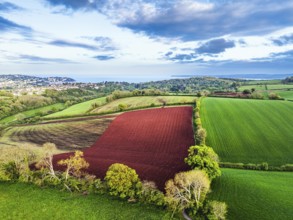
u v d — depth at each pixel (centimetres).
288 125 7188
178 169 5072
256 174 4497
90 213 3397
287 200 3481
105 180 4453
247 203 3469
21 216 3391
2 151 4912
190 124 7838
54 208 3550
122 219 3244
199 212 3272
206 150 4338
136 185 3747
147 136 7300
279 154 5519
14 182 4416
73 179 4253
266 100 10600
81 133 8119
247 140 6306
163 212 3384
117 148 6625
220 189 3906
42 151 5072
